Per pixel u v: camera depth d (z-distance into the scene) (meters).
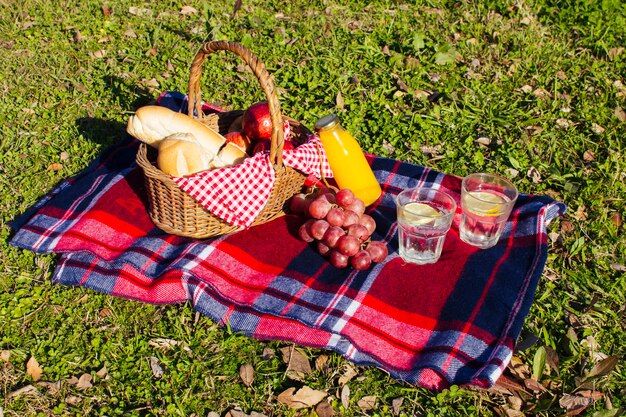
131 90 1.74
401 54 1.89
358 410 1.12
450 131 1.65
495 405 1.12
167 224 1.28
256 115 1.32
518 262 1.27
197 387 1.14
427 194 1.28
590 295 1.30
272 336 1.18
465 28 2.04
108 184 1.39
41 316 1.23
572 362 1.19
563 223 1.43
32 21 1.98
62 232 1.31
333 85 1.77
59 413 1.10
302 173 1.32
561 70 1.88
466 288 1.21
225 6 2.12
